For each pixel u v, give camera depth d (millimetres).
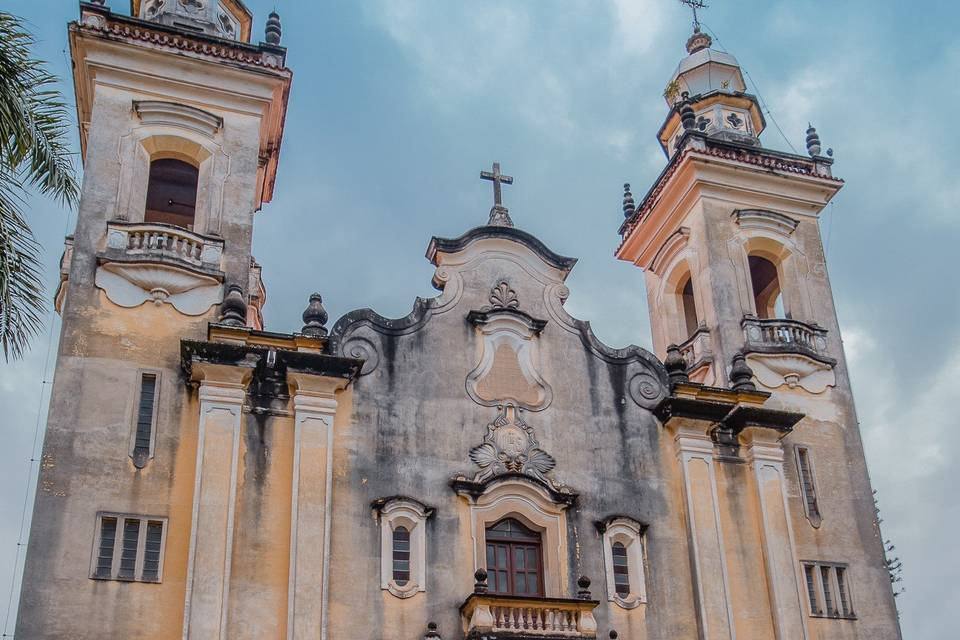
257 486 21750
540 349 25641
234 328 22844
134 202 24812
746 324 28109
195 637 19719
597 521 23734
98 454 21297
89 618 19703
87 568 20125
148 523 20891
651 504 24484
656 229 32281
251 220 25562
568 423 24875
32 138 17094
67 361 22141
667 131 34312
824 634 24266
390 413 23516
